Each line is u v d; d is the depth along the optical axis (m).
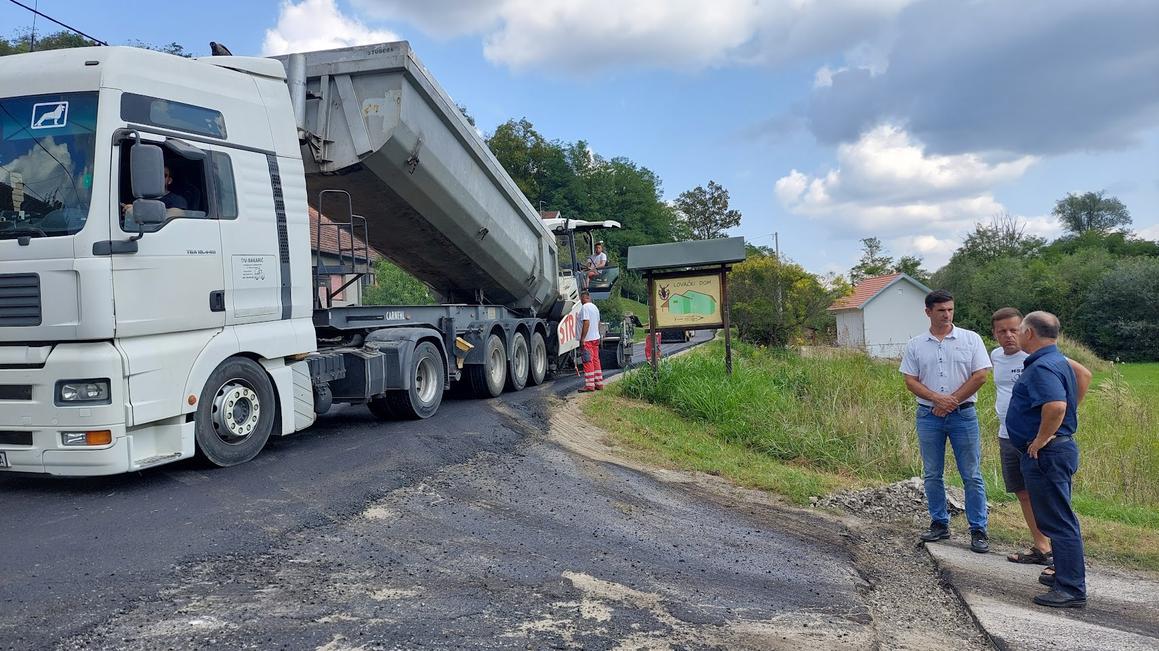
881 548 6.57
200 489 6.07
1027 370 5.38
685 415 11.52
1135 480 10.07
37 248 5.70
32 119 5.88
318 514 5.68
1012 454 6.19
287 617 4.06
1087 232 80.94
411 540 5.40
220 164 6.73
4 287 5.75
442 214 10.62
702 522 6.62
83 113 5.82
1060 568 5.26
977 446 6.45
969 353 6.36
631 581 5.03
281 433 7.34
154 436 6.14
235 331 6.78
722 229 98.06
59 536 5.00
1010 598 5.37
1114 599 5.52
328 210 10.12
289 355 7.47
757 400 11.44
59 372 5.69
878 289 43.44
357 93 9.02
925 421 6.59
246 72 7.29
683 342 26.25
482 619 4.21
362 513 5.82
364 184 9.58
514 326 12.97
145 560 4.66
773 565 5.71
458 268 12.21
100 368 5.70
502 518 6.07
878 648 4.41
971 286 52.53
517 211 12.51
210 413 6.59
